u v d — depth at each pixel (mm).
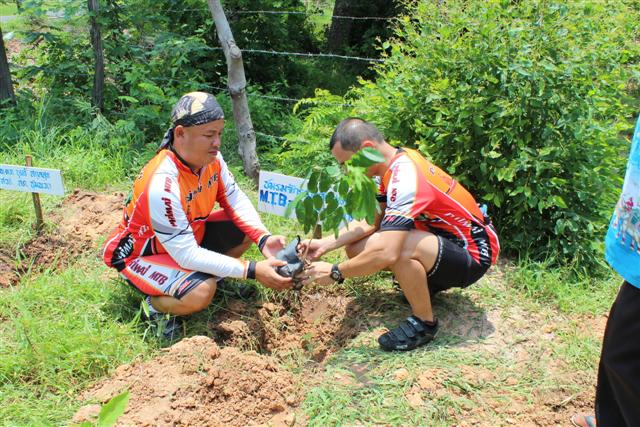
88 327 3062
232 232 3473
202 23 7410
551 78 3842
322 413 2643
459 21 4086
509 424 2627
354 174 2479
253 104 6590
